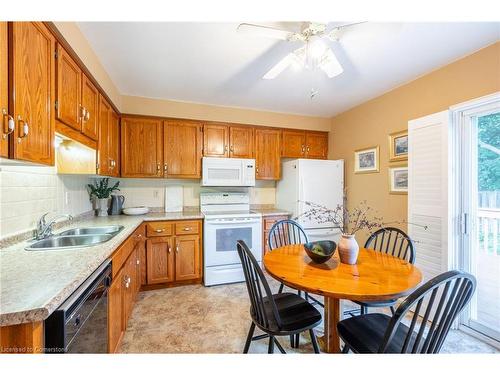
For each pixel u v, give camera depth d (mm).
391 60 2133
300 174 3277
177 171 3156
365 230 3105
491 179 1989
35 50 1133
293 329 1350
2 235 1368
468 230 2029
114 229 2088
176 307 2416
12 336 772
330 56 1620
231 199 3594
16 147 985
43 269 1061
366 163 3150
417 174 2277
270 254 1809
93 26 1651
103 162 2270
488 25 1642
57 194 1967
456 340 1894
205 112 3299
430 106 2334
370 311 2350
